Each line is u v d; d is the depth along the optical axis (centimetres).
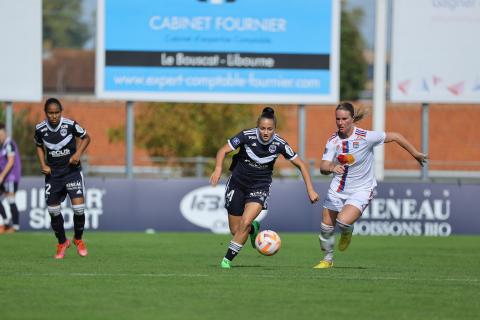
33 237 4903
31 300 2411
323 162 3147
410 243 4947
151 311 2255
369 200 3177
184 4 5759
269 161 3133
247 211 3138
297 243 4769
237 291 2611
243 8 5784
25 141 9062
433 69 5912
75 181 3519
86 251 3684
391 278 3014
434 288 2770
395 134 3147
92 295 2509
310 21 5825
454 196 5675
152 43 5769
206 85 5803
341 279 2931
